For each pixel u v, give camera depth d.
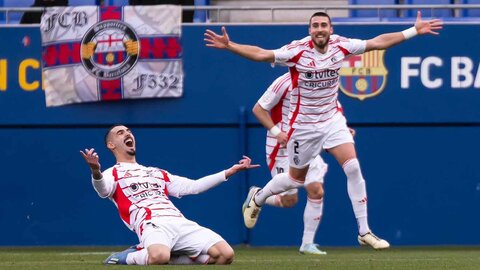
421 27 26.98
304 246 29.72
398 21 36.16
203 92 34.59
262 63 34.53
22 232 34.59
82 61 34.62
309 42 26.91
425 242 34.31
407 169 34.38
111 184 21.72
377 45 26.94
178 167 34.59
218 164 34.53
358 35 34.28
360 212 27.45
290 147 28.00
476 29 34.47
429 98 34.38
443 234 34.31
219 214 34.28
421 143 34.41
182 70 34.59
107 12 34.56
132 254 21.33
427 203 34.31
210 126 34.59
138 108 34.66
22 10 34.94
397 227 34.28
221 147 34.56
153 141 34.69
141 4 36.88
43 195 34.62
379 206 34.31
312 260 25.00
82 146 34.69
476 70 34.44
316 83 27.05
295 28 34.50
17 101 34.75
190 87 34.62
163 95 34.53
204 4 38.97
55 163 34.66
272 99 29.39
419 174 34.38
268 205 34.22
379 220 34.28
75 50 34.66
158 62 34.59
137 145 34.69
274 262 23.58
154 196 21.72
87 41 34.59
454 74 34.47
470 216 34.38
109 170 22.00
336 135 27.45
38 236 34.59
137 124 34.66
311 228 29.69
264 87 34.56
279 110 29.77
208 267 20.48
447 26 34.44
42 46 34.78
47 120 34.72
